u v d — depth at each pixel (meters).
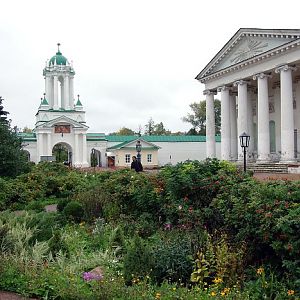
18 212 17.48
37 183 23.92
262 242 8.98
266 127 37.97
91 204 15.31
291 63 35.00
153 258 8.86
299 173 32.06
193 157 72.75
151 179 15.00
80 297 7.31
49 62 79.25
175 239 9.93
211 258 8.71
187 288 7.95
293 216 8.34
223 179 12.16
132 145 70.38
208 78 46.09
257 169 35.47
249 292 7.92
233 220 9.95
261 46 38.06
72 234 12.42
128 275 8.52
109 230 12.76
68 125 72.38
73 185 24.39
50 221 12.89
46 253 9.82
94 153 73.12
